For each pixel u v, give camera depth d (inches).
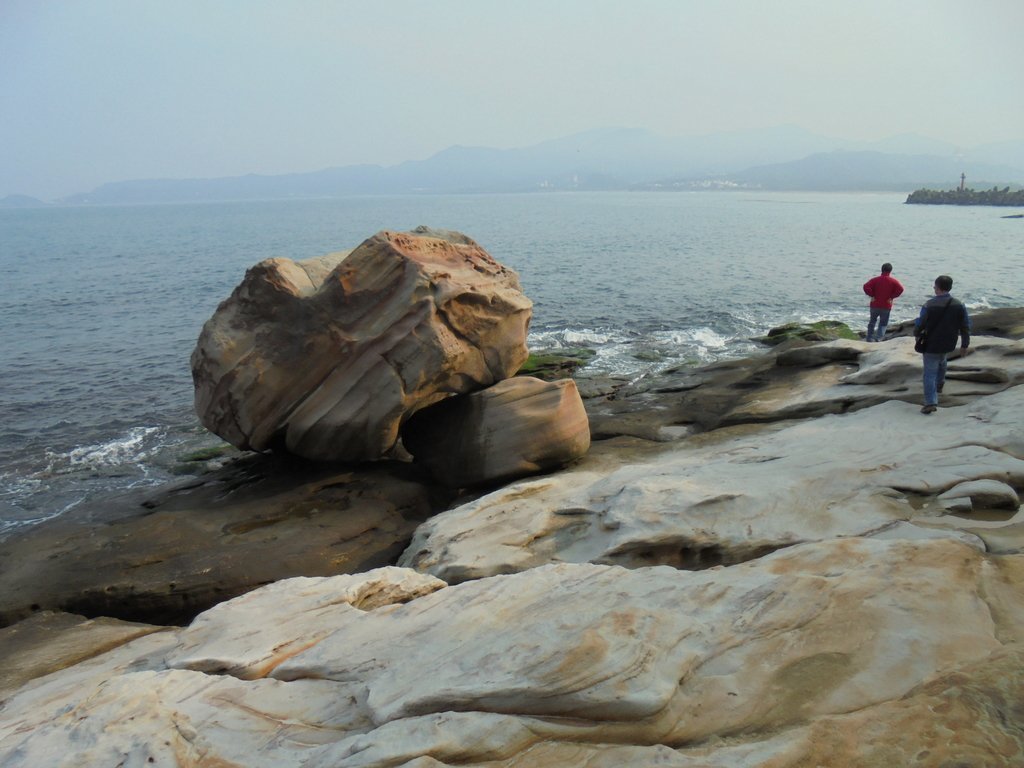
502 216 5206.7
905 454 435.8
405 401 552.7
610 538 396.5
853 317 1221.7
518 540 415.8
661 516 394.9
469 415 562.3
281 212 7682.1
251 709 267.6
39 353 1143.0
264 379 567.5
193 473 665.0
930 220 3575.3
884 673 236.4
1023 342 582.2
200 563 454.6
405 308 544.4
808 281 1628.9
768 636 255.8
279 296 567.5
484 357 584.4
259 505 534.0
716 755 212.1
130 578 445.4
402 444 636.1
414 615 312.7
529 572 333.1
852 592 271.6
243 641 316.8
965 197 5162.4
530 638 258.7
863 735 210.4
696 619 267.3
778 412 588.4
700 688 238.2
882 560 293.9
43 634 412.8
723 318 1233.4
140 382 975.6
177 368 1042.7
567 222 4220.0
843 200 7588.6
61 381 985.5
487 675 244.8
